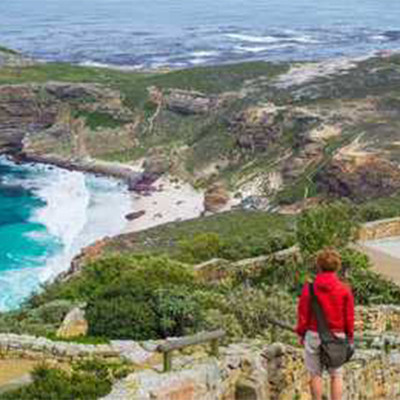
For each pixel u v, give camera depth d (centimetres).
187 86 17238
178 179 13988
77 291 3139
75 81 18000
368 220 4359
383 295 2777
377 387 1620
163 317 2011
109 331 1981
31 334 1925
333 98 15200
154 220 11562
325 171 11731
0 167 15425
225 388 1412
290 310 2255
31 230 10362
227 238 5088
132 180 13988
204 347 1567
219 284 2945
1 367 1570
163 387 1334
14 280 7944
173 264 3014
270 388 1473
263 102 15538
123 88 17538
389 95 14888
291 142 13662
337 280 1122
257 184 12825
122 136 16600
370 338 1817
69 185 13588
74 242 9862
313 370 1137
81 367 1468
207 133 15638
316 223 3222
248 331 2036
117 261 3241
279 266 3269
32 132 16900
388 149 11731
